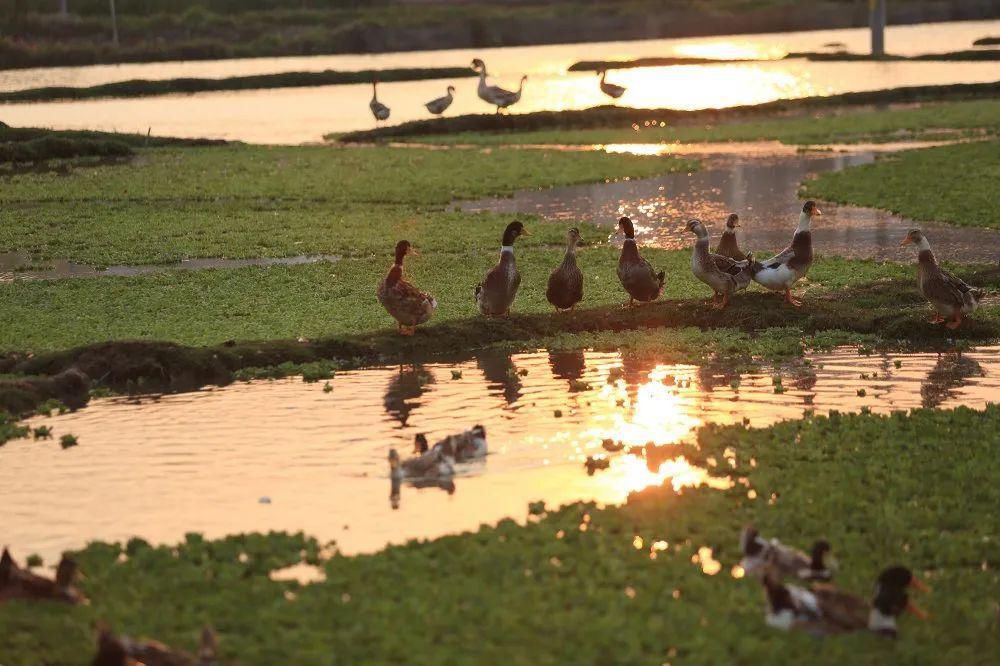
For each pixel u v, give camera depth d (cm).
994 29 11606
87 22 10500
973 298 2158
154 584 1247
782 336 2212
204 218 3572
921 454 1561
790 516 1376
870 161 4469
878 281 2536
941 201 3538
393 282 2202
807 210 2269
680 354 2127
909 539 1323
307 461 1653
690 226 2286
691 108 6366
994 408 1745
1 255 3150
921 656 1073
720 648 1087
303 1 11856
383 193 3947
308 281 2758
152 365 2073
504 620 1142
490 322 2295
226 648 1098
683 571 1245
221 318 2455
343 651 1101
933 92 6556
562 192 3988
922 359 2070
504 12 12050
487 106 6756
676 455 1614
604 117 5928
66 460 1681
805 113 6175
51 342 2280
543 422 1795
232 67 9169
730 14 12488
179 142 5259
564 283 2325
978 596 1198
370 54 10444
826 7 12825
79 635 1130
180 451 1709
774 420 1766
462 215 3541
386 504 1488
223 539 1359
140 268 2973
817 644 1100
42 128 5400
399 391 1984
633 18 12244
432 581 1245
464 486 1541
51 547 1389
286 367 2117
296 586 1242
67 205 3831
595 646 1100
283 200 3891
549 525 1373
